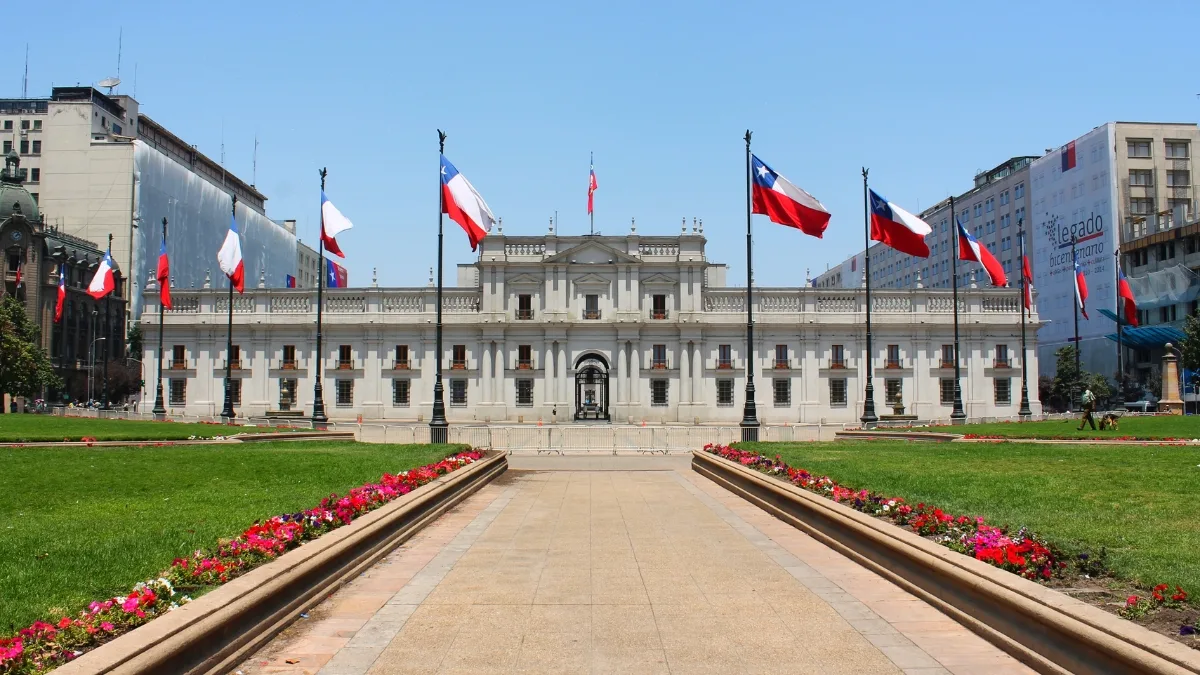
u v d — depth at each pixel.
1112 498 16.59
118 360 108.56
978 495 17.41
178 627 8.13
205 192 126.06
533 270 84.19
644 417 83.06
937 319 83.62
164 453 28.25
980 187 132.12
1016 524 13.85
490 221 40.72
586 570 14.20
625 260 83.94
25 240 99.38
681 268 84.19
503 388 83.06
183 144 142.88
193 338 83.56
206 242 125.62
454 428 52.47
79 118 114.69
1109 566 10.67
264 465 24.56
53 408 77.00
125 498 18.06
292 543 12.45
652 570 14.18
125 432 41.88
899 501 15.41
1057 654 8.62
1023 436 38.75
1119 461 23.19
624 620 11.15
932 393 83.12
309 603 11.62
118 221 113.12
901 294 84.38
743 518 20.14
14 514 15.74
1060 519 14.33
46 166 114.19
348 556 13.43
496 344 83.31
